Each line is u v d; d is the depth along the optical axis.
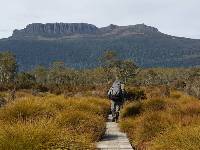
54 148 9.54
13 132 9.73
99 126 15.67
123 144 14.33
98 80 147.38
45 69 155.50
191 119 14.81
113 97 21.98
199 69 96.12
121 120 19.52
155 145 11.85
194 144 10.30
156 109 19.94
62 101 18.80
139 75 146.62
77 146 10.38
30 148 9.09
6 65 118.00
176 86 52.94
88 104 19.92
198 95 36.47
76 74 157.38
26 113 14.56
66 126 14.21
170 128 13.32
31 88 51.31
